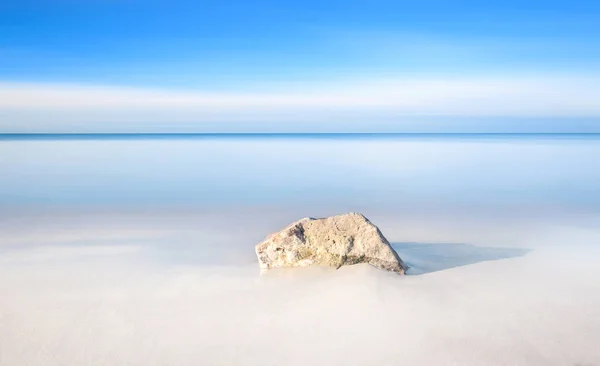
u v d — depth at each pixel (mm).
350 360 4820
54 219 11969
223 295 6539
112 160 30266
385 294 6328
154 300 6379
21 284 6969
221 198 15414
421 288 6660
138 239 9930
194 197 15523
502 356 4898
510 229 11109
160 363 4789
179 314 5922
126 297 6484
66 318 5785
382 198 15594
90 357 4891
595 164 28156
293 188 17703
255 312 5961
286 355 4930
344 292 6355
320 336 5324
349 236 7250
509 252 8953
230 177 20828
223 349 5055
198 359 4859
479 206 14180
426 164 28266
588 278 7301
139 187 17547
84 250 8969
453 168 25656
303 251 7352
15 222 11547
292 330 5473
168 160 30719
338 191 17031
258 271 7578
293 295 6480
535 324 5621
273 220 12078
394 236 10414
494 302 6254
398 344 5133
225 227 11195
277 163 28750
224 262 8164
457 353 4949
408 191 17094
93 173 21844
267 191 16953
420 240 10039
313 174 22297
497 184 18922
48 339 5250
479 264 8039
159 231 10727
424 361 4805
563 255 8719
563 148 49406
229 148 50156
